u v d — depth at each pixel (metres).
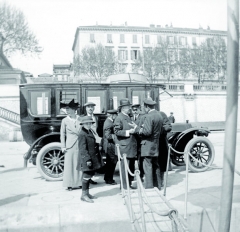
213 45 42.50
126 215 4.75
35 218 4.66
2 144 18.16
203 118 28.64
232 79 3.74
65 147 6.36
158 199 5.42
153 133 5.98
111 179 6.79
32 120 7.52
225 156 3.82
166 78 45.12
